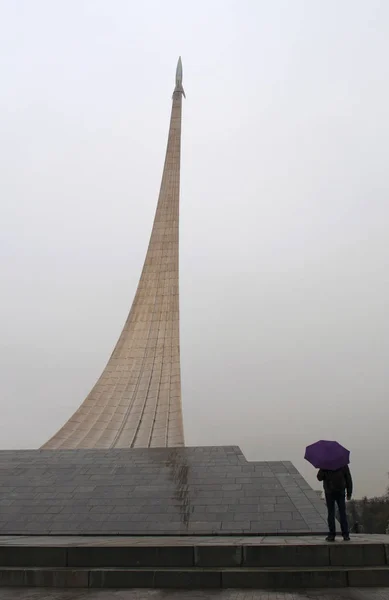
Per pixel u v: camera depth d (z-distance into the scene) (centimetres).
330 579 763
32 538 1233
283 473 1694
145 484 1661
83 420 3006
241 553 839
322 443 978
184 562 841
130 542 1028
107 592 736
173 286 3528
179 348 3300
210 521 1391
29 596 710
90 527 1390
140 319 3431
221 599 674
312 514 1420
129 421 3009
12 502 1567
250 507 1466
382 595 687
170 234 3722
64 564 859
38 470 1831
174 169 4016
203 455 1888
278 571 772
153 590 748
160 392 3133
